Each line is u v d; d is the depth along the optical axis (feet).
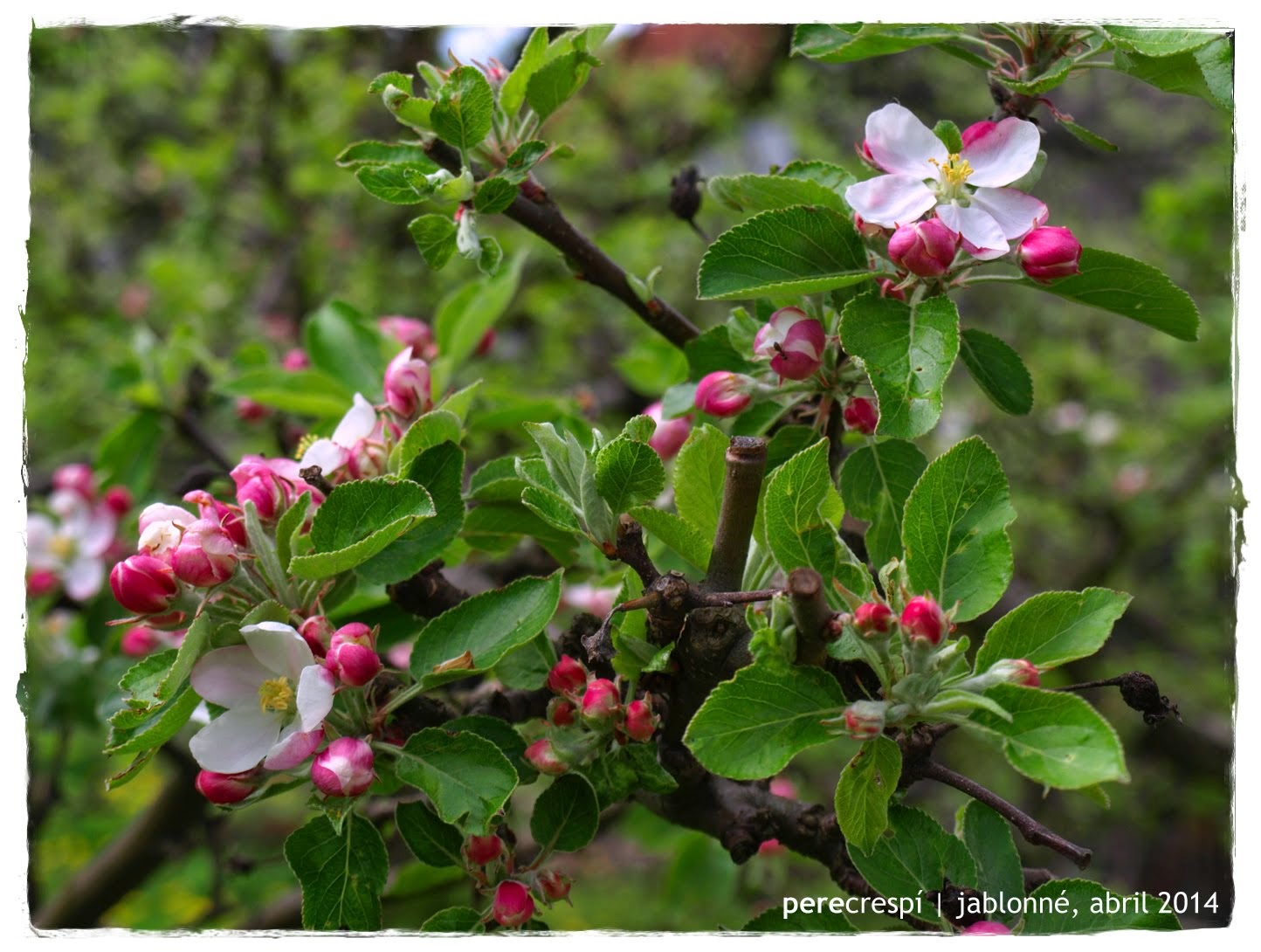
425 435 4.75
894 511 5.01
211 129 14.88
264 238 15.65
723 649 4.04
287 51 14.57
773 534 3.86
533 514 5.34
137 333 8.89
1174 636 15.79
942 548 4.04
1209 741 14.07
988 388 4.97
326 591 4.65
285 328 14.17
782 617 3.68
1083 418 16.47
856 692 3.81
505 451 10.06
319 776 4.00
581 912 12.39
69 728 9.09
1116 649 15.67
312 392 7.53
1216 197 15.25
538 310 13.47
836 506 4.15
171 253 14.79
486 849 4.42
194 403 9.24
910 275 4.43
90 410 12.96
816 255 4.64
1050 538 17.13
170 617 4.23
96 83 14.99
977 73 17.25
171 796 8.87
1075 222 18.95
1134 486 15.93
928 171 4.55
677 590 3.95
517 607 4.51
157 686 4.21
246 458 4.96
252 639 4.14
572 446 4.06
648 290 5.78
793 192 4.92
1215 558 15.66
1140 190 19.85
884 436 4.56
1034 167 4.63
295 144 14.11
